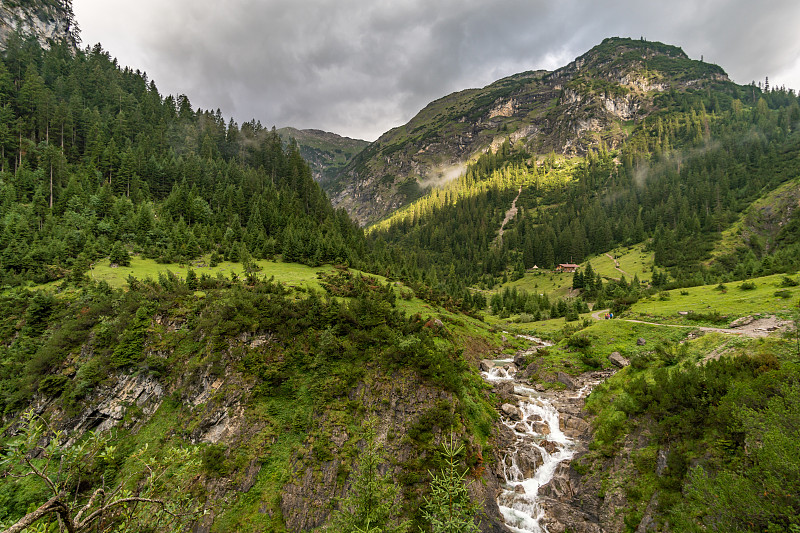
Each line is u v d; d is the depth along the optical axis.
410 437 37.03
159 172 125.56
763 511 17.48
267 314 46.81
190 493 32.34
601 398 44.03
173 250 89.31
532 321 113.88
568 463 36.47
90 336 48.06
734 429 23.80
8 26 180.25
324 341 44.75
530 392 52.44
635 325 64.94
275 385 41.38
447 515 17.56
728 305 63.81
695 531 21.00
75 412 41.12
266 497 33.25
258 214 116.69
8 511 33.41
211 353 42.38
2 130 105.06
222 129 188.00
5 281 63.50
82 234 83.75
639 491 29.05
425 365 42.66
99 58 188.12
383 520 19.55
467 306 105.75
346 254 109.50
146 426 40.25
